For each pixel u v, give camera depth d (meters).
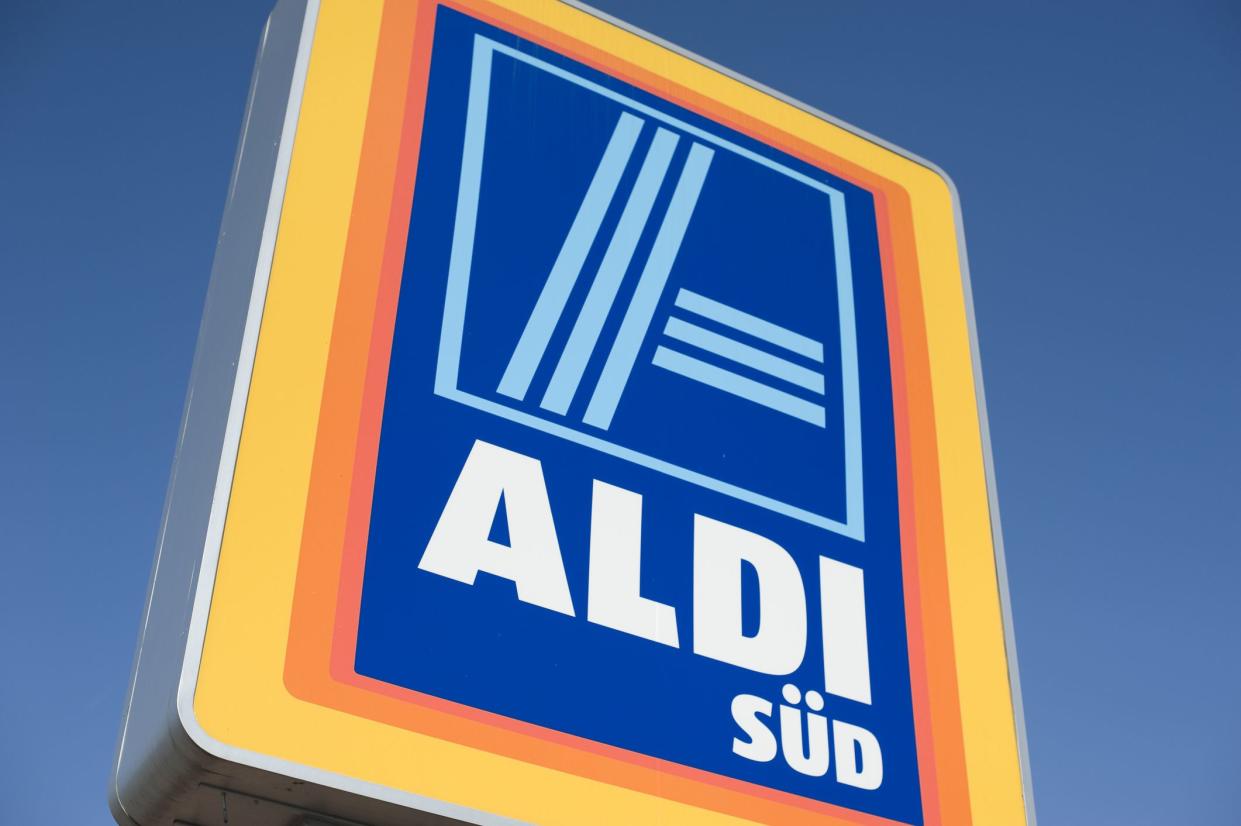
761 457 3.78
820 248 4.36
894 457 4.04
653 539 3.45
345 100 3.72
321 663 2.86
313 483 3.07
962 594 3.90
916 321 4.39
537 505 3.32
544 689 3.07
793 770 3.32
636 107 4.29
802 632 3.55
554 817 2.93
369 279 3.43
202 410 3.56
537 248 3.77
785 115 4.62
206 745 2.67
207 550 2.88
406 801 2.78
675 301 3.92
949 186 4.80
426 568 3.09
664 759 3.14
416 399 3.31
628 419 3.61
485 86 4.01
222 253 4.12
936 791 3.51
